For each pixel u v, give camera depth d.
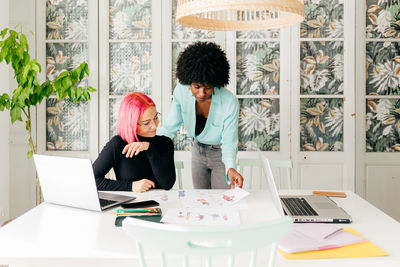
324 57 3.09
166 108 3.12
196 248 0.80
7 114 3.09
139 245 0.85
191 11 1.22
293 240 1.10
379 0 3.07
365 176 3.12
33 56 3.11
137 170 1.93
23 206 3.13
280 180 3.13
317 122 3.11
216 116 2.22
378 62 3.09
